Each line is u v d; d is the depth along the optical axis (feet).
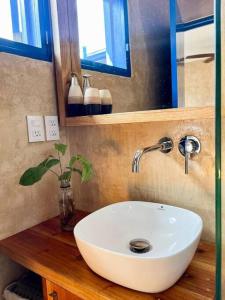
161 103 3.26
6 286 3.26
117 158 3.53
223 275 1.28
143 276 1.95
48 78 3.58
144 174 3.31
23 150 3.33
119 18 3.68
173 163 3.05
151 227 2.98
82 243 2.25
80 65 3.82
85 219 2.73
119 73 3.61
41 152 3.55
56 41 3.54
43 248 2.87
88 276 2.30
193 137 2.85
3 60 3.05
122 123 3.15
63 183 3.33
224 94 1.17
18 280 3.33
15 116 3.22
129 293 2.05
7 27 3.18
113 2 3.72
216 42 1.15
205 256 2.59
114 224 2.99
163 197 3.19
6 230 3.20
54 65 3.63
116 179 3.59
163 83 3.25
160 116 2.61
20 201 3.34
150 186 3.28
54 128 3.67
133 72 3.51
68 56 3.64
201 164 2.85
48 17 3.57
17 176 3.28
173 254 1.94
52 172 3.73
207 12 2.91
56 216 3.82
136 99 3.48
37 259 2.63
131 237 2.97
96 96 3.44
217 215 1.26
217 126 1.20
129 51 3.58
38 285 3.15
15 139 3.23
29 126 3.36
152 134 3.16
